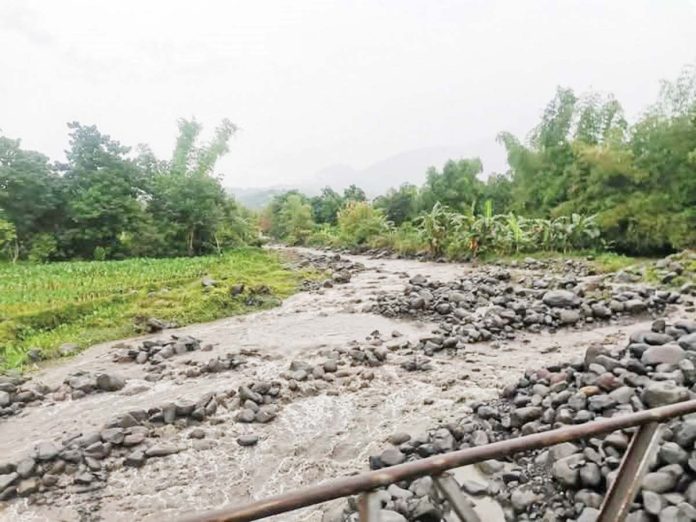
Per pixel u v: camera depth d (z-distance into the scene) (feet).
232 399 22.36
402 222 108.58
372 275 59.21
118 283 47.57
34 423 21.31
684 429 12.54
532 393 19.08
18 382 26.04
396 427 19.17
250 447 18.51
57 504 15.49
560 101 79.77
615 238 63.77
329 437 18.92
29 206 75.87
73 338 33.50
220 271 58.08
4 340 32.27
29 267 61.77
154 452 18.03
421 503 12.89
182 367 27.73
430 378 23.84
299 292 50.60
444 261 68.69
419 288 44.50
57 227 79.77
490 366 24.90
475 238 65.46
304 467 17.04
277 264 72.69
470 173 103.40
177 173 92.48
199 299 42.68
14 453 18.60
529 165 79.92
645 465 7.09
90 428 20.38
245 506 4.73
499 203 98.27
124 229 81.56
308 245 123.03
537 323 31.27
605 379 17.02
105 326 36.45
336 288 51.65
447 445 16.34
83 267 59.72
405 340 30.50
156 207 87.81
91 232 78.28
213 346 31.86
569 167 73.36
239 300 44.04
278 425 20.10
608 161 65.62
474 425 17.72
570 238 62.28
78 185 81.25
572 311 31.76
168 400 23.04
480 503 13.30
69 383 25.22
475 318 33.30
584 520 11.23
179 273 54.39
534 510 12.67
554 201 75.66
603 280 41.34
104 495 15.88
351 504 13.93
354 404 21.58
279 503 4.83
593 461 12.90
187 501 15.48
